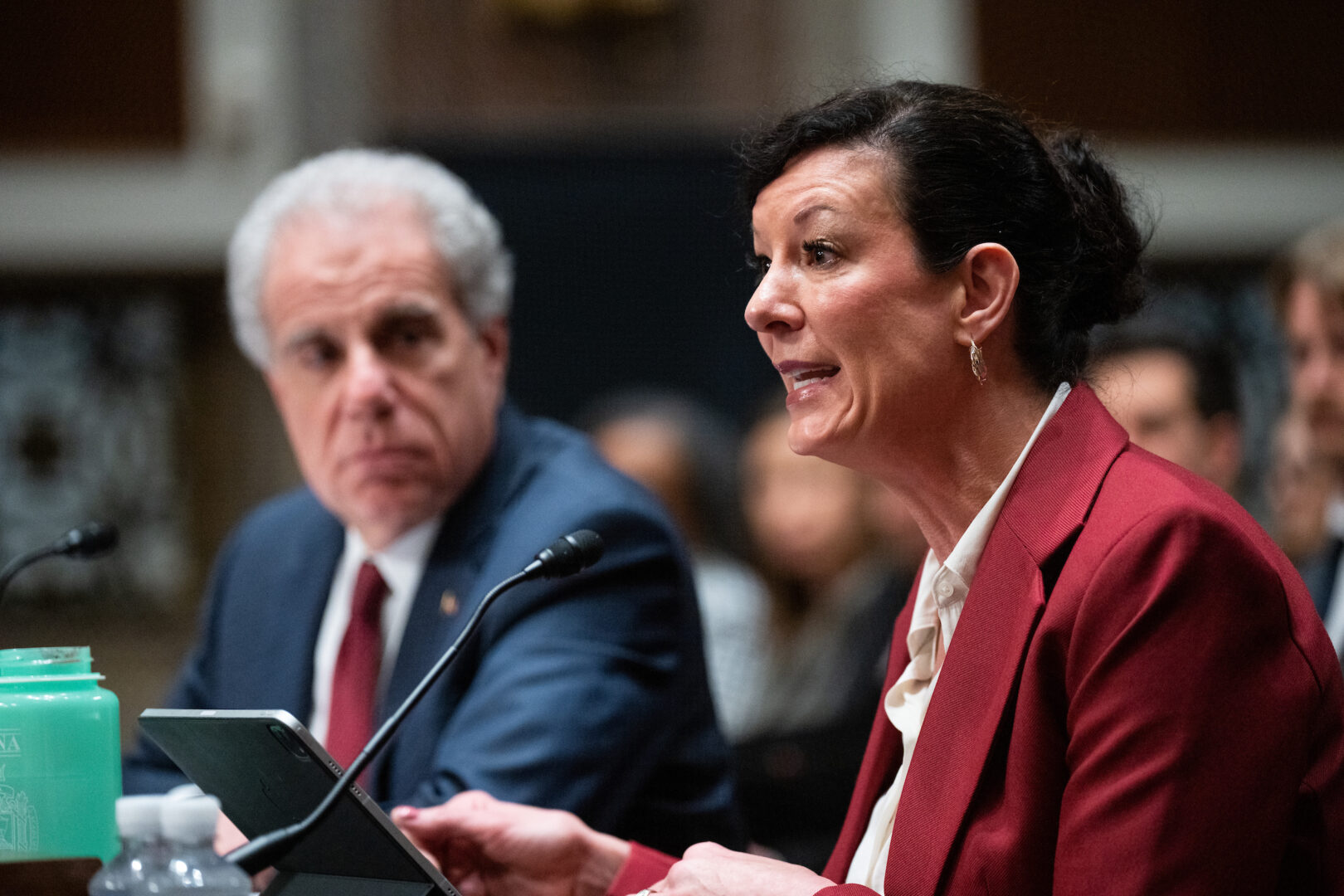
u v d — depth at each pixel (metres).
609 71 9.87
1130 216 2.66
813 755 5.45
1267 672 2.18
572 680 3.27
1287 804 2.16
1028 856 2.27
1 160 9.41
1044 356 2.54
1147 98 9.79
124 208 9.40
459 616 3.46
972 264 2.47
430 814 2.88
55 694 2.50
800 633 6.75
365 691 3.60
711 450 7.35
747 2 9.82
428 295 3.58
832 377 2.52
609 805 3.24
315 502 4.15
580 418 10.01
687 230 10.02
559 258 9.99
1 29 9.44
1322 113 9.88
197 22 9.49
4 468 9.46
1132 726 2.16
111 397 9.55
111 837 2.50
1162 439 5.01
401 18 9.78
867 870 2.63
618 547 3.47
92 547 3.15
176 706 4.14
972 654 2.41
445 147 9.83
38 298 9.58
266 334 3.71
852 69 3.13
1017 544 2.41
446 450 3.58
